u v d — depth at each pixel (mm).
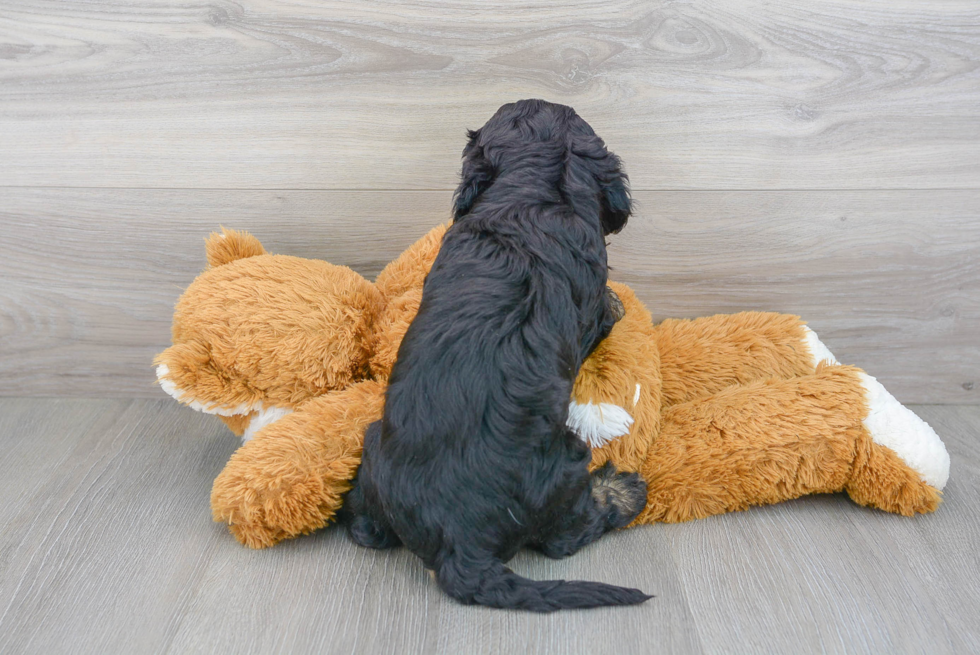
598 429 1644
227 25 1917
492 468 1402
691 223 2088
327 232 2117
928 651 1351
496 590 1398
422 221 2104
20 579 1539
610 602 1398
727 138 2004
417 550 1446
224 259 1879
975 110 1957
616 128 2004
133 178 2051
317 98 1981
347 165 2047
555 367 1467
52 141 2014
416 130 2012
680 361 1947
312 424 1633
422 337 1472
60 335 2223
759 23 1901
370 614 1441
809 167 2023
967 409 2221
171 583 1529
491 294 1479
